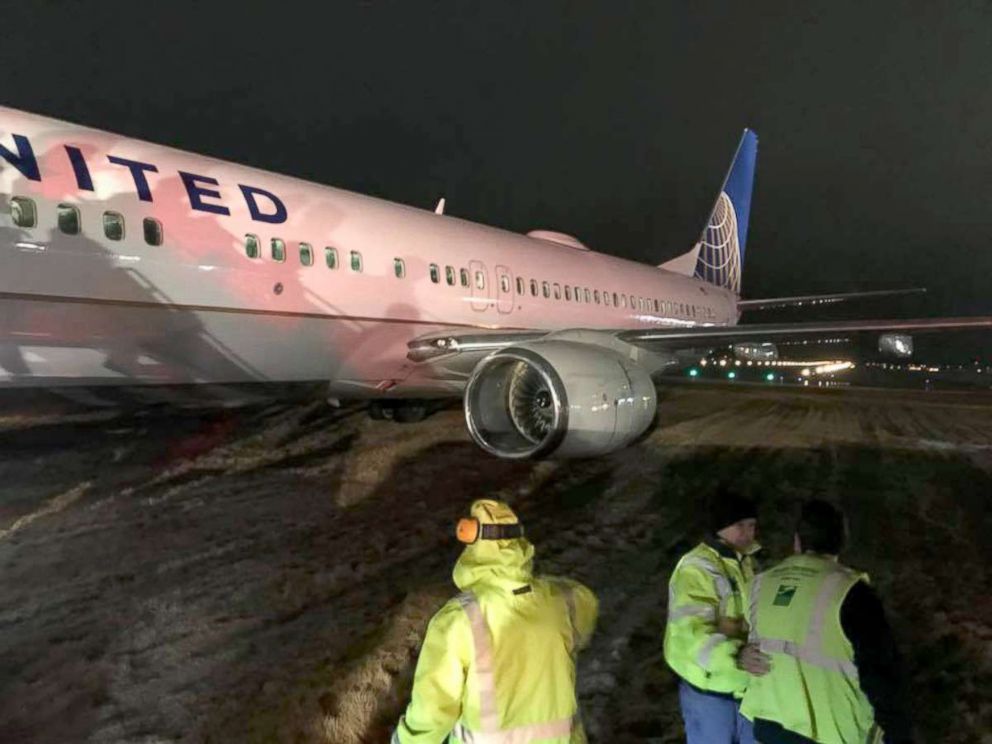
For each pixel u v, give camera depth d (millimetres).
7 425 11391
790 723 2635
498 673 2295
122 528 6703
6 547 6121
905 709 2461
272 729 3750
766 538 7293
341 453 10250
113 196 7195
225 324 8133
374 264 9789
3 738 3553
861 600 2604
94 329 7105
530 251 13320
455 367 10461
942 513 8484
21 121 6961
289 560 6109
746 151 23125
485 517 2396
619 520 7719
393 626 4969
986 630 5195
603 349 9250
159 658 4398
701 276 21906
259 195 8680
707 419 16672
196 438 10750
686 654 2877
